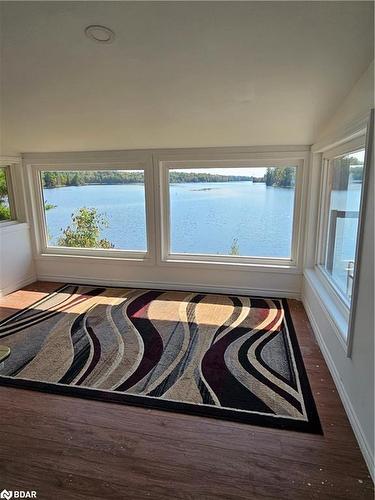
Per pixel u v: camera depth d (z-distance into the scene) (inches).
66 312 118.7
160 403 72.4
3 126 105.7
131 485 53.6
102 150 132.7
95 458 58.6
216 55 66.1
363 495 51.6
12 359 89.6
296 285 130.2
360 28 55.8
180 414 69.2
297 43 61.0
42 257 151.3
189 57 67.1
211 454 59.2
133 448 60.7
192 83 77.2
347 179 87.7
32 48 65.7
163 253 140.6
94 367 85.7
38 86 80.2
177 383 79.0
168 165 133.2
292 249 130.5
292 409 70.2
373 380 55.9
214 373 82.7
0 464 57.7
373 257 57.6
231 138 114.1
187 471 55.9
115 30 59.7
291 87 76.9
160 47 64.2
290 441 61.9
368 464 56.1
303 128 102.0
